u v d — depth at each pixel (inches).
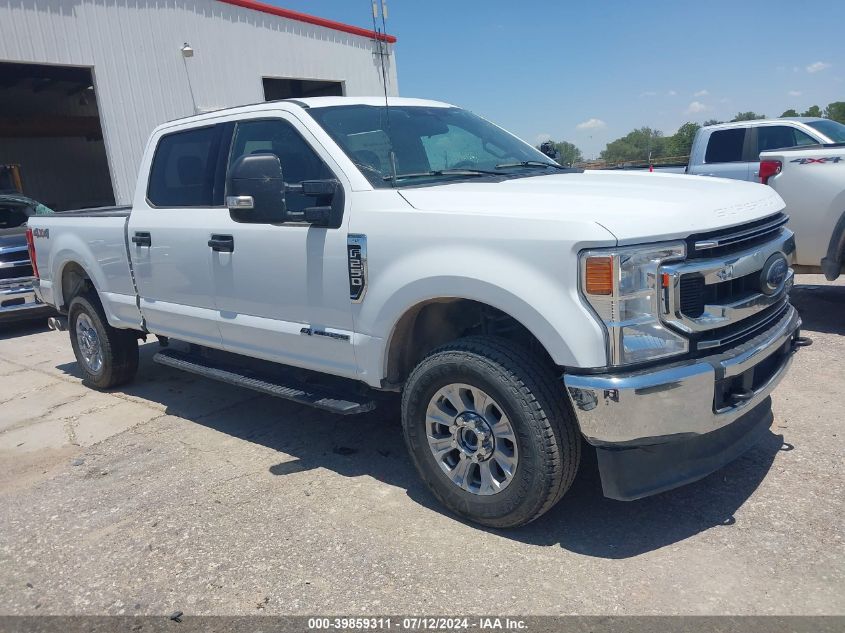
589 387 110.7
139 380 250.4
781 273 128.7
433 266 127.3
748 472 145.8
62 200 997.8
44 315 365.7
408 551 126.2
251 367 187.9
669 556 118.9
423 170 155.3
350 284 143.5
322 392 160.4
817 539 120.0
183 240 182.5
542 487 120.3
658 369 112.0
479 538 129.0
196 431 195.6
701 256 115.7
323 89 764.6
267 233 159.0
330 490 152.7
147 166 200.5
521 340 138.0
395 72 767.1
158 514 147.4
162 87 561.6
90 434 200.1
